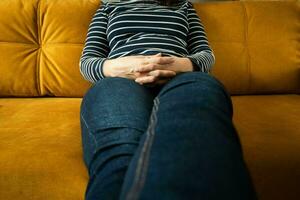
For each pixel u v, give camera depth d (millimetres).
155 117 524
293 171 763
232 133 503
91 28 1055
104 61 873
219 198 346
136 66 813
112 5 1075
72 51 1176
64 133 852
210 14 1254
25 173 714
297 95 1254
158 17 993
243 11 1277
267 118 982
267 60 1241
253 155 790
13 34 1170
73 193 714
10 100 1145
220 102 573
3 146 774
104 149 545
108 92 678
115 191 457
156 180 357
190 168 371
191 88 602
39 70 1183
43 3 1206
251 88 1251
